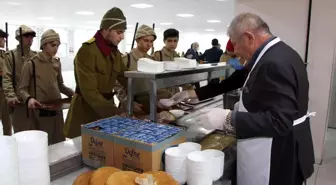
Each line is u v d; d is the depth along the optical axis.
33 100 2.24
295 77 1.04
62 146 1.33
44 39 2.46
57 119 2.61
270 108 1.02
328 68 3.21
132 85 1.46
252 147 1.14
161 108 1.67
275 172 1.13
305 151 1.17
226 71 2.08
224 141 1.46
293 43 3.34
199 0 5.52
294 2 3.25
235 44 1.17
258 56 1.10
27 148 0.87
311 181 3.01
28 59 2.62
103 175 0.94
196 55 8.30
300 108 1.10
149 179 0.88
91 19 9.82
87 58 1.59
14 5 6.42
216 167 1.03
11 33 11.80
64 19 9.80
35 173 0.90
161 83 1.41
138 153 1.03
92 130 1.17
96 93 1.61
